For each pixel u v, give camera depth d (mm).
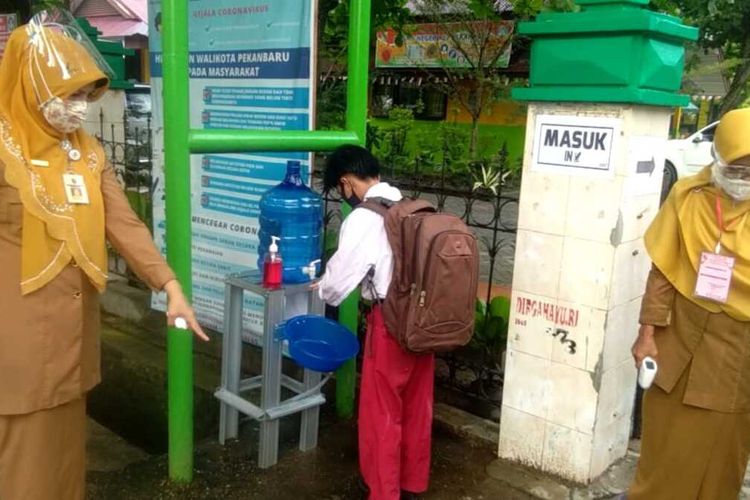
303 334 3043
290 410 3072
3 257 1978
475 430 3391
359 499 2891
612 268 2744
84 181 2061
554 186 2857
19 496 2100
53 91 1889
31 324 2008
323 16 5113
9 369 2010
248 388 3330
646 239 2469
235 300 3150
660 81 2709
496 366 3699
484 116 14383
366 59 3238
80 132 2121
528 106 2918
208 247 3998
